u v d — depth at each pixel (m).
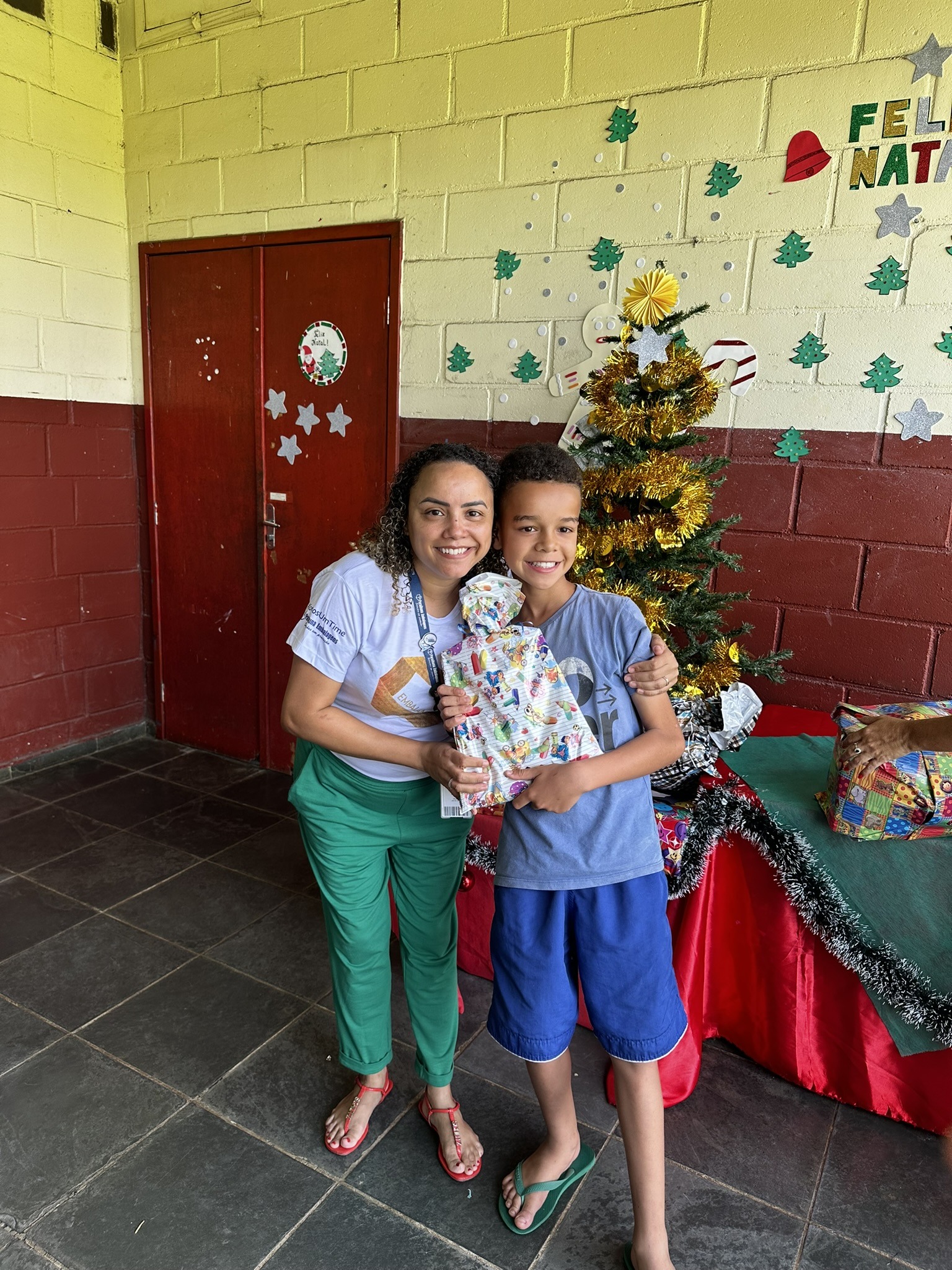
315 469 3.22
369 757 1.37
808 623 2.43
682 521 1.92
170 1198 1.54
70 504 3.46
